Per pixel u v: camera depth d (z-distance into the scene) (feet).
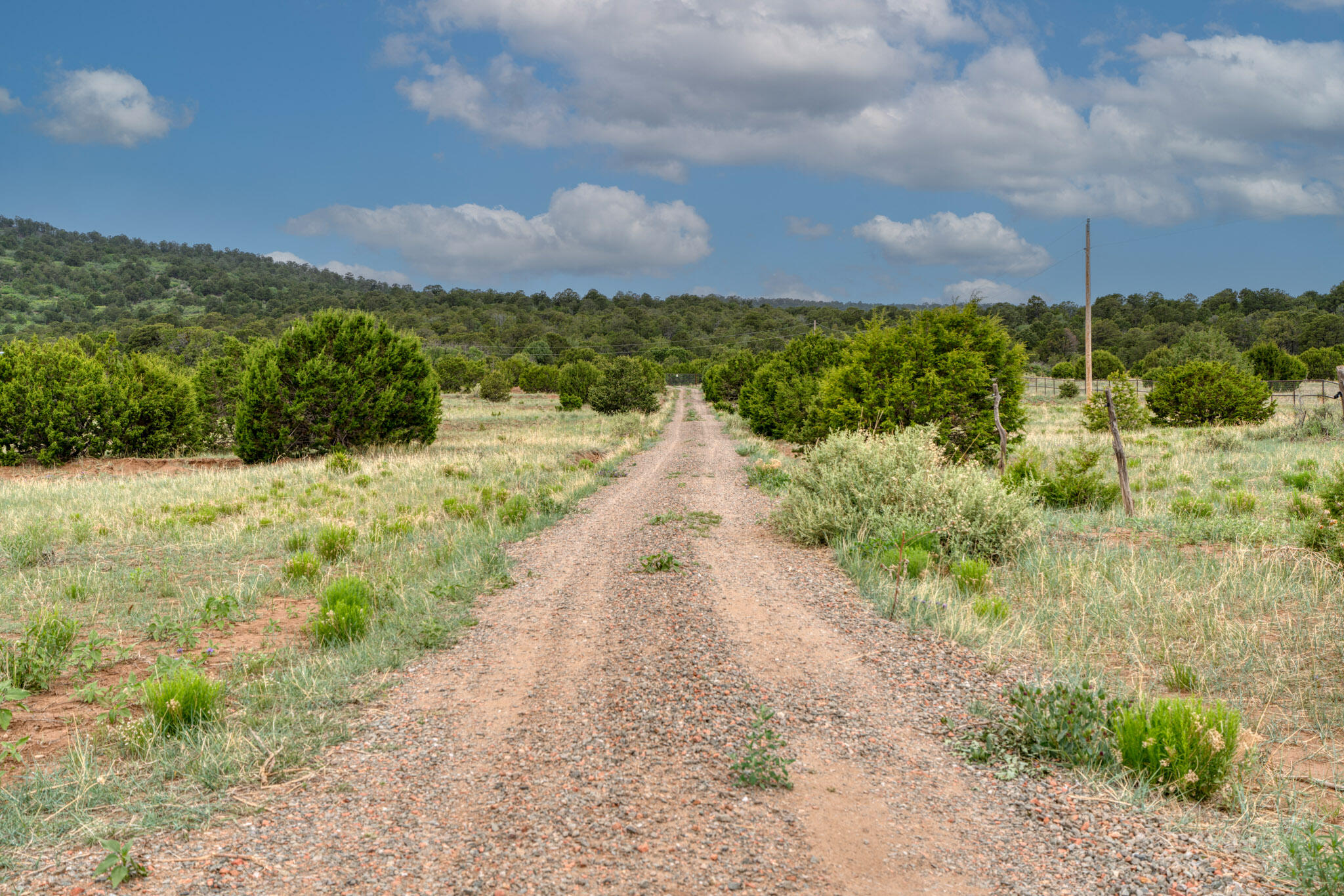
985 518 29.99
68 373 76.38
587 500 51.08
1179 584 23.68
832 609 23.65
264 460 78.02
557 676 18.29
